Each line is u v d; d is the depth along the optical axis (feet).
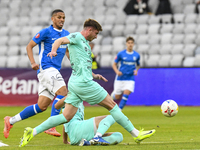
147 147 50.67
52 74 63.31
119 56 120.06
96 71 159.02
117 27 206.39
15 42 212.64
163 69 154.40
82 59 52.19
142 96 157.38
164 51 182.60
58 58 65.87
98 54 192.75
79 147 51.13
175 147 50.60
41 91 63.26
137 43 194.18
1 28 226.38
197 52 176.24
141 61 180.45
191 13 202.80
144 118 107.34
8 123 60.08
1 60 197.16
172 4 208.03
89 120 54.39
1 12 244.01
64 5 237.25
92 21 53.31
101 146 52.13
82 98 52.80
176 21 199.93
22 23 230.27
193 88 151.02
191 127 83.10
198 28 190.39
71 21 220.64
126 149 48.47
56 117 52.11
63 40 50.83
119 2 225.76
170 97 153.48
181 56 174.81
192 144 54.44
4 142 59.77
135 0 212.84
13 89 157.99
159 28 197.88
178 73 152.56
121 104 120.67
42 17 229.66
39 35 63.93
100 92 52.95
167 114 62.03
